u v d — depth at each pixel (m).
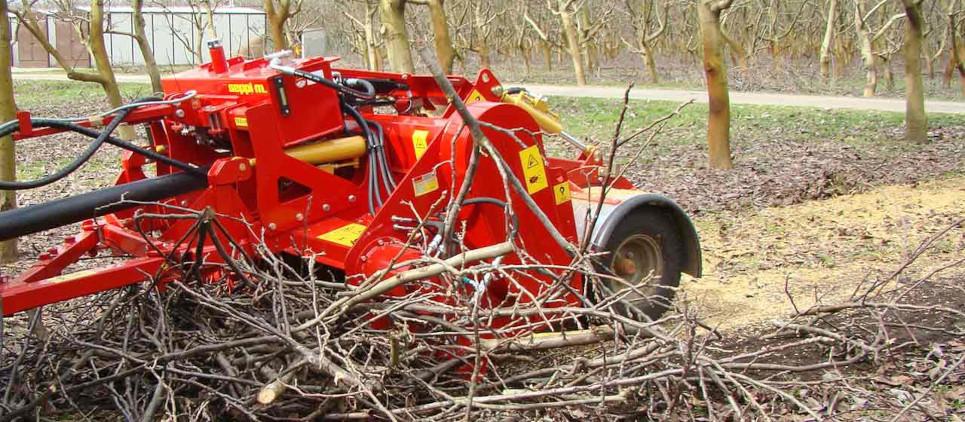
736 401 4.65
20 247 8.23
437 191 4.98
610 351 5.04
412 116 5.43
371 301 4.40
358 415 4.01
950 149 14.88
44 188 11.14
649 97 25.16
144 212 5.20
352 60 39.44
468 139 4.89
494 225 5.04
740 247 8.34
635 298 5.88
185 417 4.07
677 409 4.52
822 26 37.22
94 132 4.71
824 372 5.07
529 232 5.19
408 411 3.87
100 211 4.54
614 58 44.28
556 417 4.23
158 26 41.94
